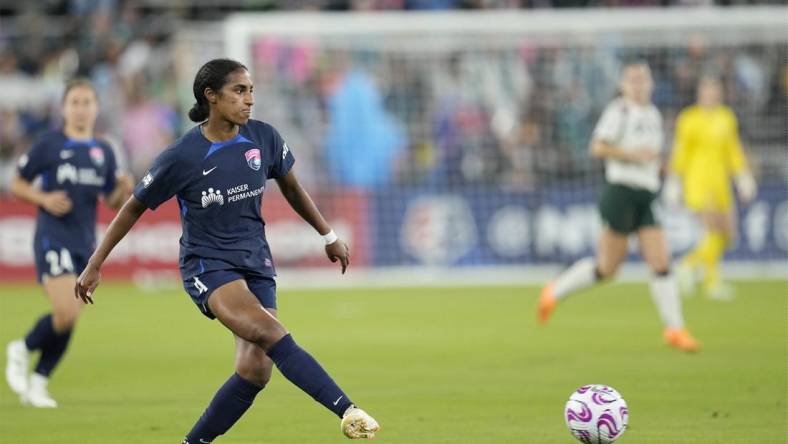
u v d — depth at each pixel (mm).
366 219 75062
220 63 22469
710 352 40969
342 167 76062
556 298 46969
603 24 70500
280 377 36500
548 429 27281
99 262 23109
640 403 30703
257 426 28109
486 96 77438
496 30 71688
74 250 33375
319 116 76750
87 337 47875
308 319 53875
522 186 75375
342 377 36406
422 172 75938
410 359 40469
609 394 23516
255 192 23094
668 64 77500
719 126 59844
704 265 66625
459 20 70438
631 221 43688
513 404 30938
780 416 28578
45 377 32625
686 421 27969
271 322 22109
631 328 49094
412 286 70438
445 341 45438
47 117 81312
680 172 60938
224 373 37938
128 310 58188
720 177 60406
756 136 77312
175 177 22609
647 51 77750
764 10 72438
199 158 22562
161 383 35875
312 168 75938
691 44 77312
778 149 76812
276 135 23641
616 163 43500
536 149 76375
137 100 81750
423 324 51500
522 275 74312
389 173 75938
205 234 22953
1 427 28469
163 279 72875
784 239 74312
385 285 71188
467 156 76000
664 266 42438
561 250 74750
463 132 76438
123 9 89312
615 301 61281
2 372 39062
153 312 57281
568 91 77625
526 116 77188
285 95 76812
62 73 82750
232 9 91500
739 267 74000
